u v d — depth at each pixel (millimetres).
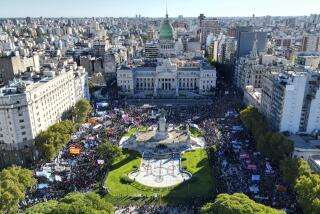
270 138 198125
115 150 198625
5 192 146250
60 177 176750
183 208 158125
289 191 166625
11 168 171750
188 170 194000
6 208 148000
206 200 163875
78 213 129375
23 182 162875
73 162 197625
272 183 174625
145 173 193625
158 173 193625
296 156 185125
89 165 195250
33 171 193500
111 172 192375
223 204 129000
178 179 186250
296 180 154625
